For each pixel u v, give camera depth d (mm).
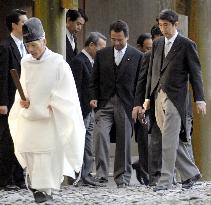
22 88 26094
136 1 49969
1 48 31359
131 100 33875
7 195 29328
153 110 30500
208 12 42531
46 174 26109
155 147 31297
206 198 27109
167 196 27906
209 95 42531
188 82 32750
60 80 26250
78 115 26344
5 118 31328
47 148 26109
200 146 42594
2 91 31188
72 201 27344
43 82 26141
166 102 29547
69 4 35688
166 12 29922
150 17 49688
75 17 37281
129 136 33750
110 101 33844
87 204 26516
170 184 29469
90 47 35594
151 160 31750
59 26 35688
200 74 29859
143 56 32188
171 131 29406
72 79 26422
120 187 33438
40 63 26203
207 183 34312
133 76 33969
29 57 26422
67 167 26281
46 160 26156
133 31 50156
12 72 25500
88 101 35156
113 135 34125
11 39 31672
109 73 33906
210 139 42594
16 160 31281
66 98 26156
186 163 30219
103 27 50094
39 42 26094
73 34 37562
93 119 35562
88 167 34750
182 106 29594
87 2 49844
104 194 30078
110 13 50094
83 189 33000
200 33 42500
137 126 35156
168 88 29594
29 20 26172
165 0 49094
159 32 36094
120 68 33844
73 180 34906
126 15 50031
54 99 26156
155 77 30062
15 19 31594
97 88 34188
